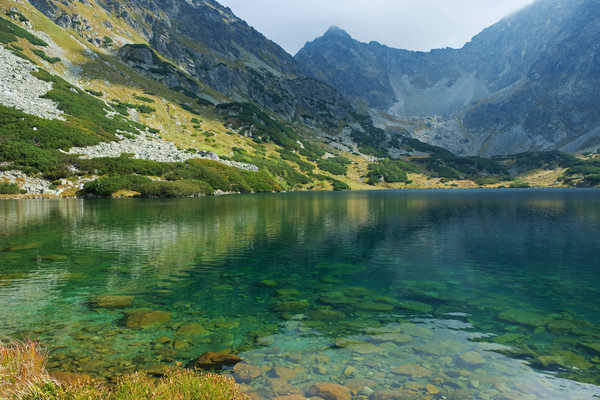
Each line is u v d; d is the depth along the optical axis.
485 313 14.21
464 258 25.19
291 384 8.67
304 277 20.00
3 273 19.91
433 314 14.13
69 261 22.97
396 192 168.38
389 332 12.22
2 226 38.34
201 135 190.62
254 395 8.09
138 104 188.00
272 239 32.66
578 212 60.16
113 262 22.92
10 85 129.12
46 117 116.94
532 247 29.45
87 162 98.69
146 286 17.84
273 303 15.46
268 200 92.94
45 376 7.31
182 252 26.33
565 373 9.37
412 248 28.86
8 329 12.19
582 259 24.86
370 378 9.02
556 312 14.34
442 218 51.28
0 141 91.81
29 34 181.62
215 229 38.09
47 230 35.84
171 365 9.71
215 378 7.47
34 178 86.94
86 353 10.38
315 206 73.88
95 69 198.12
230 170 144.38
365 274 20.72
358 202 88.44
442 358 10.23
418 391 8.41
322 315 13.95
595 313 14.20
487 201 92.75
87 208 59.59
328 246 29.45
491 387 8.62
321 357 10.26
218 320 13.33
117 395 6.73
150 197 95.00
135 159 111.31
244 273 20.72
